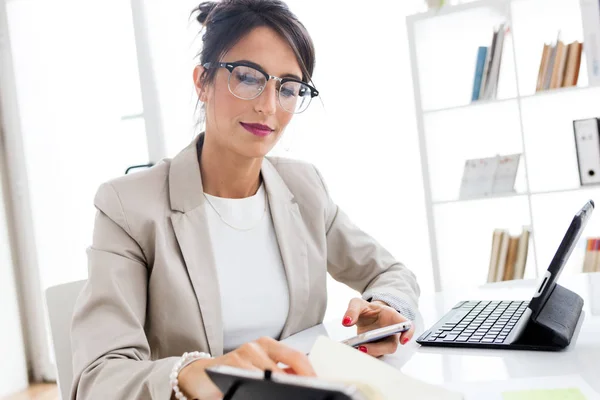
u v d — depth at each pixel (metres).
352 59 3.46
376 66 3.44
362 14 3.45
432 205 2.98
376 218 3.49
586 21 2.72
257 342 0.79
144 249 1.26
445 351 1.05
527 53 3.00
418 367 0.97
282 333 1.39
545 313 1.08
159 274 1.24
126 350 1.05
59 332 1.41
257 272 1.38
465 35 3.08
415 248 3.46
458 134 3.16
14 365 3.62
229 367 0.60
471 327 1.16
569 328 1.06
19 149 3.73
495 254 2.89
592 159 2.79
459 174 3.16
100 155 3.70
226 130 1.29
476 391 0.82
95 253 1.20
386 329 1.05
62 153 3.73
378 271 1.57
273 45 1.27
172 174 1.34
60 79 3.72
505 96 2.99
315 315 1.47
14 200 3.75
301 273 1.42
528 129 3.06
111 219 1.25
